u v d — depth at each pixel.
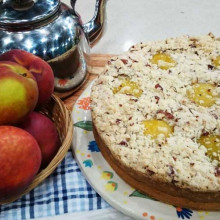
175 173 0.40
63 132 0.47
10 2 0.54
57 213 0.43
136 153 0.43
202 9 0.95
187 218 0.41
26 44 0.53
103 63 0.67
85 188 0.45
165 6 0.97
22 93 0.39
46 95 0.47
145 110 0.47
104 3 0.63
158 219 0.41
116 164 0.45
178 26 0.88
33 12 0.53
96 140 0.50
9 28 0.53
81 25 0.59
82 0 1.01
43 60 0.48
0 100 0.38
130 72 0.53
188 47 0.57
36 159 0.38
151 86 0.51
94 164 0.47
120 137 0.44
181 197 0.41
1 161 0.35
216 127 0.44
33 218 0.43
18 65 0.41
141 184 0.43
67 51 0.55
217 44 0.57
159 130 0.44
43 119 0.44
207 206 0.41
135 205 0.42
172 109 0.47
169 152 0.42
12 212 0.43
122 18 0.92
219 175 0.40
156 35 0.85
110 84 0.52
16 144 0.36
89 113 0.55
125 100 0.49
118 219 0.43
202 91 0.50
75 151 0.49
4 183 0.36
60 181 0.46
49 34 0.54
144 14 0.94
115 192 0.44
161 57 0.56
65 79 0.58
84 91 0.59
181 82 0.51
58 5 0.56
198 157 0.42
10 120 0.40
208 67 0.53
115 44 0.80
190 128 0.45
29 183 0.39
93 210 0.43
